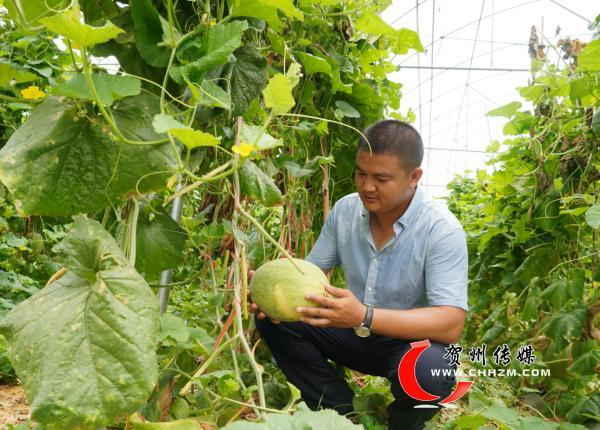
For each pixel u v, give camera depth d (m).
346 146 2.66
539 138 3.12
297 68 1.30
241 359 2.21
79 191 1.21
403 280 2.14
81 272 1.13
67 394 1.01
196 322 2.38
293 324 2.16
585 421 2.48
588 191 2.86
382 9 2.54
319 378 2.21
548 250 3.12
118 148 1.24
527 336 3.21
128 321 1.09
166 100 1.44
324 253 2.40
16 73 1.39
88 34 1.02
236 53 1.63
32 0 1.27
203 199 2.45
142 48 1.34
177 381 1.84
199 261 2.88
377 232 2.20
